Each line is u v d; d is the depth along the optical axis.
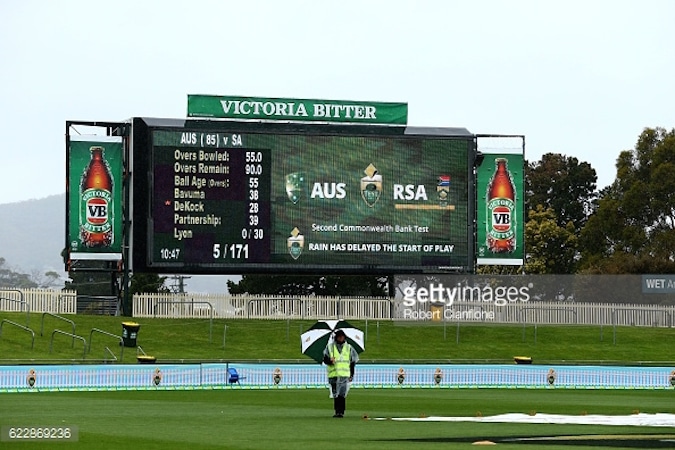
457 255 108.31
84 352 97.06
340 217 106.06
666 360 112.88
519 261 110.62
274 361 98.06
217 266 103.62
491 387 95.12
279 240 104.88
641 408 70.00
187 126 103.62
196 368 87.69
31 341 101.62
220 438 46.22
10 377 81.38
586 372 96.12
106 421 55.06
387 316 116.62
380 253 106.81
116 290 113.19
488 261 110.12
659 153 175.12
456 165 108.31
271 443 44.16
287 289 153.75
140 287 161.50
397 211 107.19
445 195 108.00
